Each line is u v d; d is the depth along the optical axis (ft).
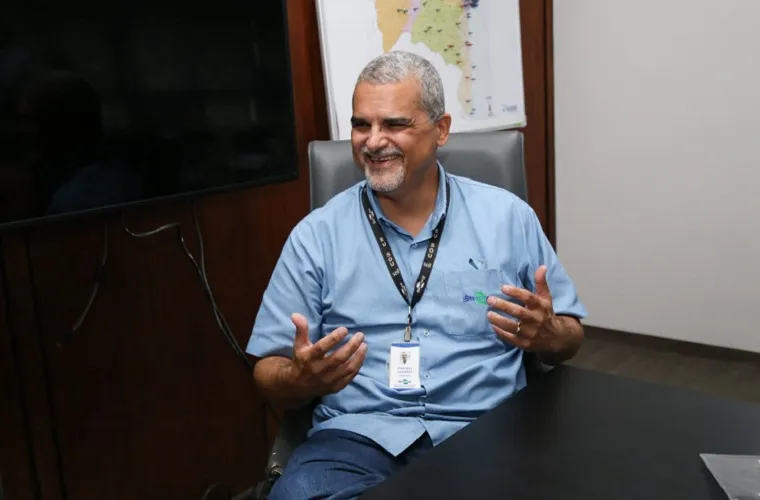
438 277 4.42
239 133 5.26
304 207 6.73
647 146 9.78
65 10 4.11
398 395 4.23
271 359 4.33
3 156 3.90
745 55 8.79
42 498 5.10
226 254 6.12
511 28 8.64
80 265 5.10
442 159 5.15
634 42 9.59
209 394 6.22
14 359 4.82
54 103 4.11
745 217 9.20
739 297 9.46
